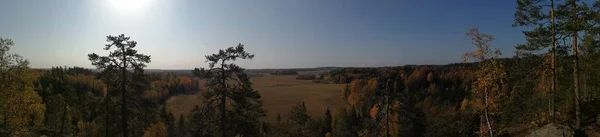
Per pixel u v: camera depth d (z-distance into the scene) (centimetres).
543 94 2398
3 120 2841
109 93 2478
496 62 1944
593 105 2664
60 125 5200
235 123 2388
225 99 2358
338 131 6047
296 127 4516
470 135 3409
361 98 9744
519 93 2142
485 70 1962
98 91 9700
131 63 2473
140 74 2525
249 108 2417
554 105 2219
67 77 10419
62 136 4800
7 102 2714
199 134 2359
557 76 2309
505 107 2122
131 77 2508
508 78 2114
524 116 2358
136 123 2697
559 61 2225
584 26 1958
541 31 2050
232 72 2316
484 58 1958
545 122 2306
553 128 1858
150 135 5831
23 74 2798
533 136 1948
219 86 2308
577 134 1791
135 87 2531
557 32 2030
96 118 2583
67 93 5538
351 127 5812
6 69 2638
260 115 2527
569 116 2602
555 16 2042
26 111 3012
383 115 2245
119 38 2417
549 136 1838
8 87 2688
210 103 2355
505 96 2011
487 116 2038
